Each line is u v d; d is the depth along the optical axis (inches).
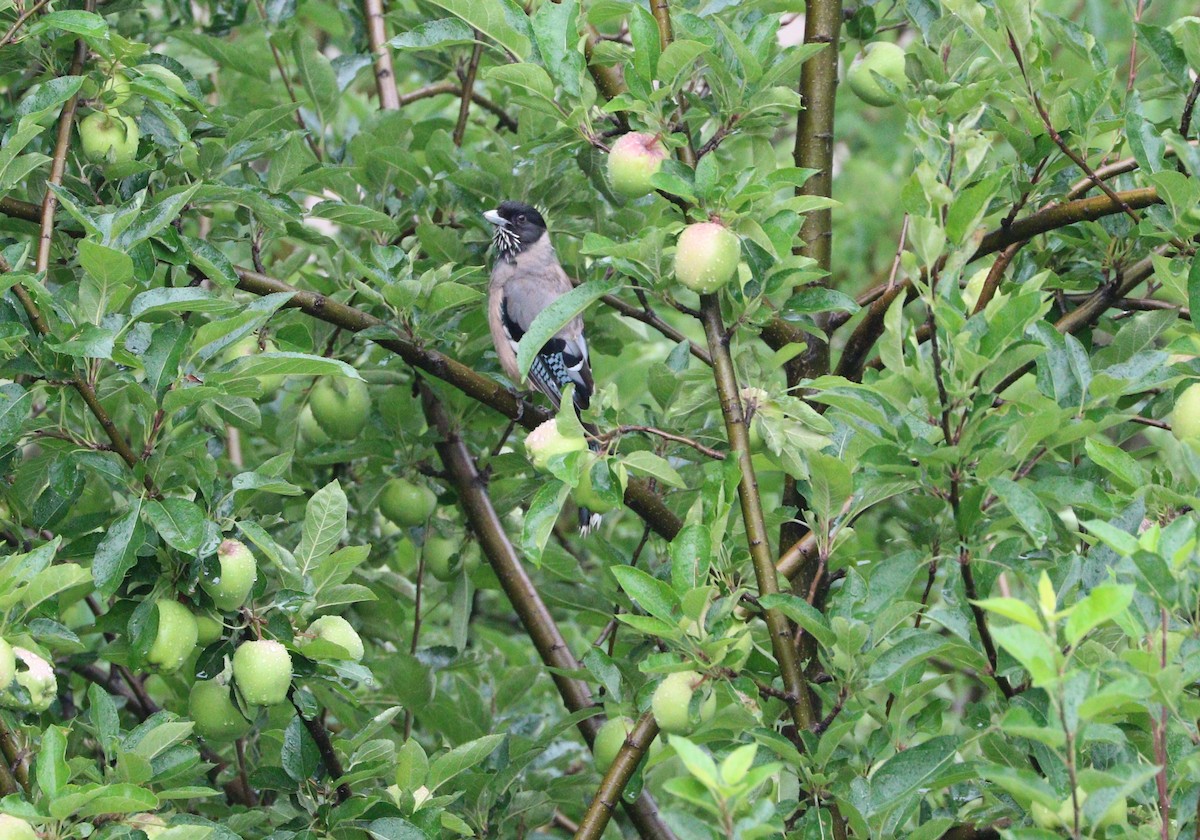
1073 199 326.3
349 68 449.7
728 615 250.7
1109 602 179.9
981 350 236.8
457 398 411.2
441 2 296.7
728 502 263.9
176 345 273.0
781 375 387.5
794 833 271.1
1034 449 281.6
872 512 440.8
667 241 306.8
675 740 186.1
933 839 250.5
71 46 341.7
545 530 263.9
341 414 394.9
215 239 386.0
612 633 385.1
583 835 277.9
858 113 660.7
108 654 296.4
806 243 392.8
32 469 307.9
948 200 249.3
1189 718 220.4
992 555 261.9
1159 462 328.5
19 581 242.7
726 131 299.1
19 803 217.8
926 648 240.7
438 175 412.8
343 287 404.2
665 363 382.9
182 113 369.1
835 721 259.8
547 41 294.4
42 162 283.0
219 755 407.2
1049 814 227.1
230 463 410.0
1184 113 294.0
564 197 427.2
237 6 480.1
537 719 421.4
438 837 309.0
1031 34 288.8
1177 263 286.4
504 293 427.5
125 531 260.4
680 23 287.7
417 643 471.8
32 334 284.7
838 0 393.1
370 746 296.0
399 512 406.3
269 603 288.4
